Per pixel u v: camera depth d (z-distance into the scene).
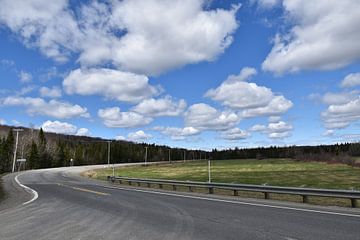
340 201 16.78
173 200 17.86
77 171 81.00
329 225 9.90
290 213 12.43
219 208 14.22
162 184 29.31
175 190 26.08
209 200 17.69
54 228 10.06
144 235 8.88
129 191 24.92
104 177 54.72
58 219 11.80
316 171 64.69
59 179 46.75
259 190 18.91
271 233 8.91
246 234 8.86
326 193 15.34
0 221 11.65
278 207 14.27
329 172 61.22
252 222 10.62
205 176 54.97
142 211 13.60
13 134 110.31
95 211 13.80
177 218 11.67
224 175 57.03
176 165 121.69
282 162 113.56
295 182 40.28
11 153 108.06
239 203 16.03
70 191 25.31
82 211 13.88
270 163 109.44
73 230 9.70
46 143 127.12
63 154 132.62
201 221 10.98
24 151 112.25
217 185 22.11
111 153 162.50
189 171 75.94
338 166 82.50
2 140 114.12
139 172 77.38
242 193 22.36
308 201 16.56
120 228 9.91
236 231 9.27
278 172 63.50
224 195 20.94
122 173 73.56
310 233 8.83
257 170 72.69
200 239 8.35
